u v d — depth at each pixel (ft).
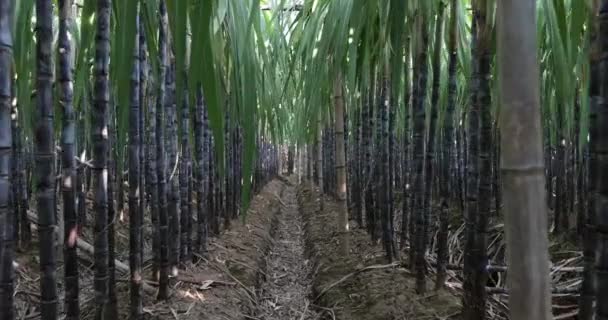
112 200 6.11
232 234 14.39
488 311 7.36
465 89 12.15
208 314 7.88
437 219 12.89
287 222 22.81
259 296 10.81
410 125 11.25
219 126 3.10
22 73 4.65
